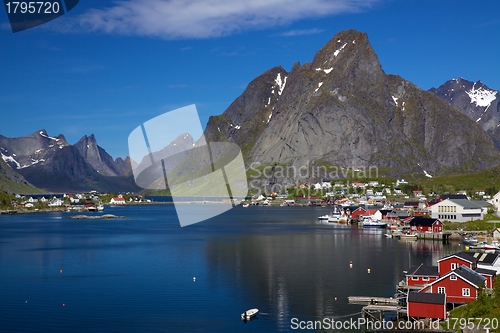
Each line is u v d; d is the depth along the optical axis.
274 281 93.19
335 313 72.12
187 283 92.06
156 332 64.75
